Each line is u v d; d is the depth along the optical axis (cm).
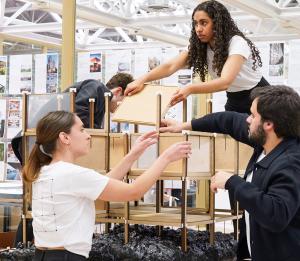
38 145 288
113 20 936
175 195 593
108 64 609
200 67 366
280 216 225
